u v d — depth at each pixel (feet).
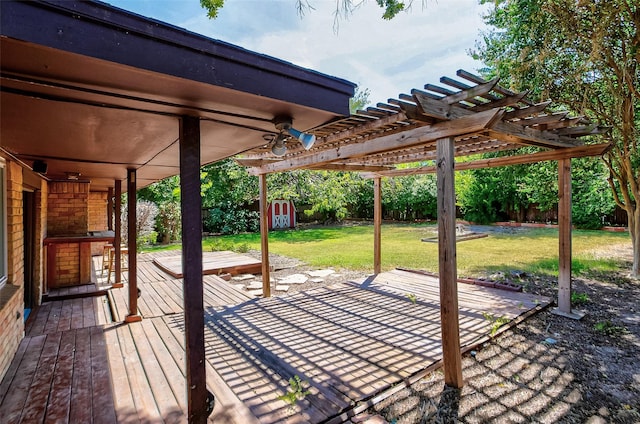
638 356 10.88
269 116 6.01
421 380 9.58
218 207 52.80
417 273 22.82
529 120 11.46
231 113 5.75
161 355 10.48
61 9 3.29
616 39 18.03
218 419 7.52
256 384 9.28
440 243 9.56
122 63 3.66
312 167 18.52
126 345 11.25
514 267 24.43
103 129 6.72
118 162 11.77
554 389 9.04
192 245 5.95
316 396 8.63
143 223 38.63
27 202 16.15
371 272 24.68
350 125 11.62
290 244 39.32
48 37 3.23
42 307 16.25
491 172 52.16
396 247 35.32
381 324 13.85
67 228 19.92
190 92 4.67
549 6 17.53
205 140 8.14
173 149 9.35
